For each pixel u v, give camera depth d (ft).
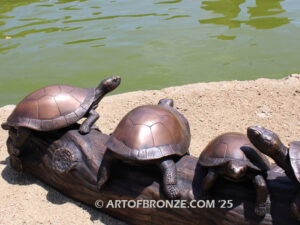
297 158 3.30
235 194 3.51
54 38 8.93
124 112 5.70
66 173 4.01
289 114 5.36
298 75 6.32
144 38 8.67
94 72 7.18
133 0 12.19
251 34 8.59
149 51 8.02
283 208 3.38
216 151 3.48
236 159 3.36
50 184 4.29
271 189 3.46
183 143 3.81
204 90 6.12
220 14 10.15
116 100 6.10
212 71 7.02
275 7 10.55
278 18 9.57
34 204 4.09
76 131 4.20
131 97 6.14
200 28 9.13
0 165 4.70
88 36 8.95
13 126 4.24
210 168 3.49
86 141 4.08
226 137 3.58
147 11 10.80
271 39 8.29
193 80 6.72
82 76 7.00
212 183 3.50
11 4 12.39
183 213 3.61
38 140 4.32
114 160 3.77
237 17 9.80
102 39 8.73
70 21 10.12
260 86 6.12
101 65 7.47
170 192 3.58
